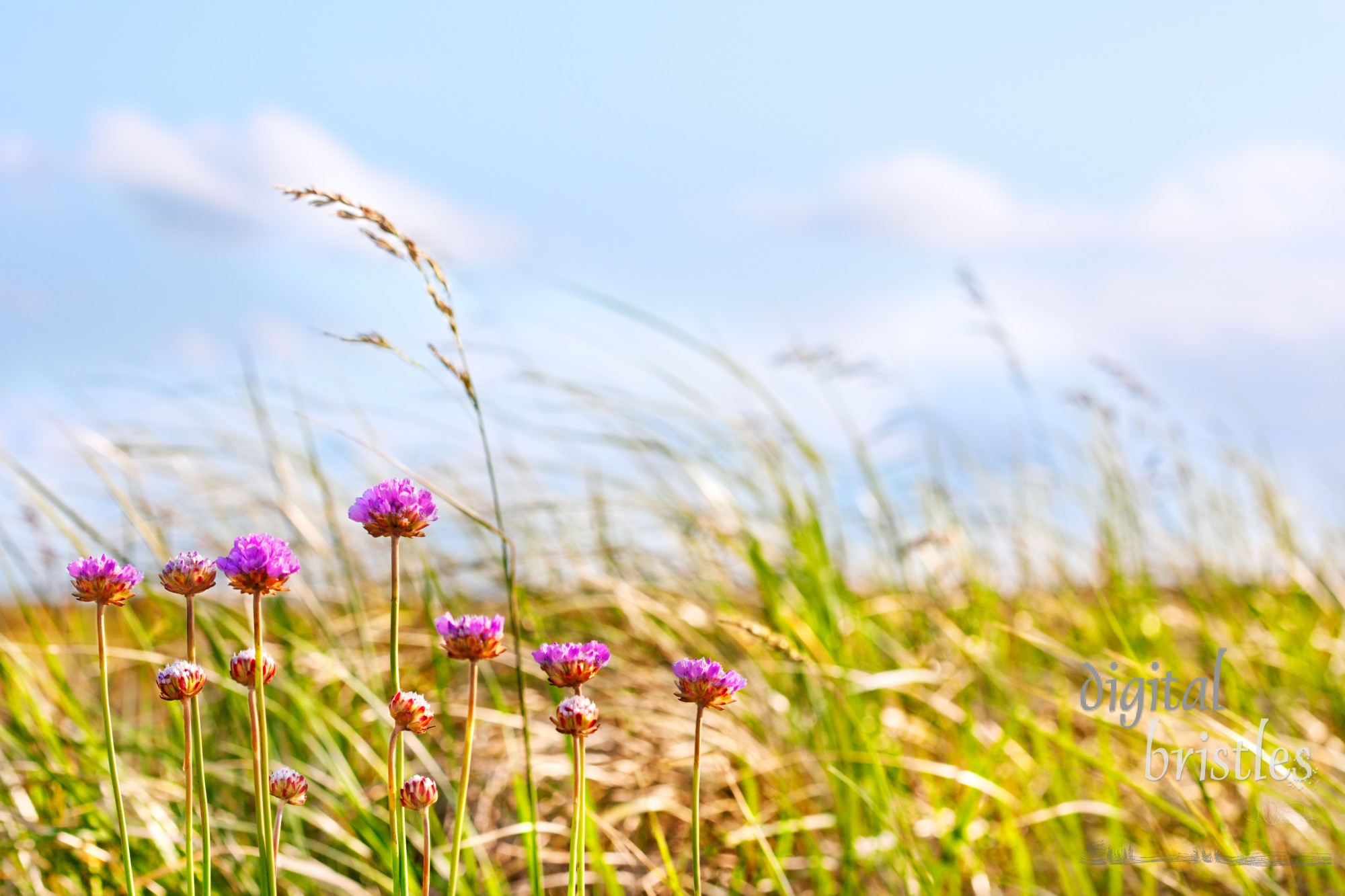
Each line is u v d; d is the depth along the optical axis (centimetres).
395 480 102
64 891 119
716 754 134
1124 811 132
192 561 102
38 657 142
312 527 156
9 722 130
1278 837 129
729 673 103
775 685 151
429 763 128
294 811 123
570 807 126
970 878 131
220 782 129
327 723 135
